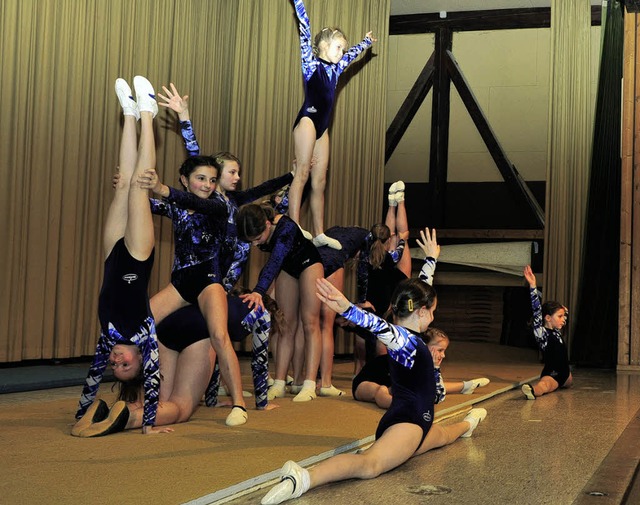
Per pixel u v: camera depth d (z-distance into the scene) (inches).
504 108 391.5
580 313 334.6
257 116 328.2
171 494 90.3
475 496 97.9
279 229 176.1
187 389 147.2
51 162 253.8
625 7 325.1
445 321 412.8
